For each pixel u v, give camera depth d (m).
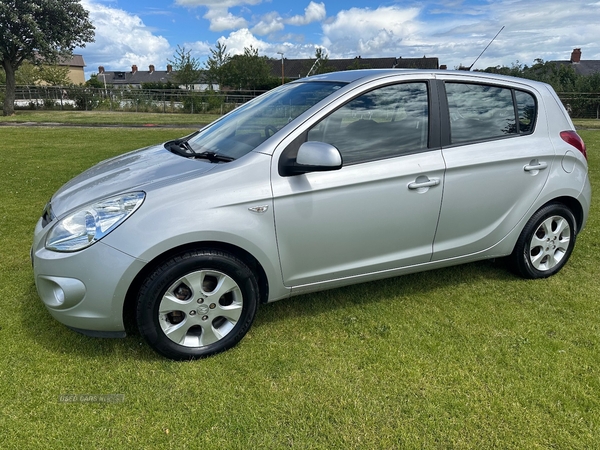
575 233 3.91
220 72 43.97
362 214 2.94
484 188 3.32
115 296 2.48
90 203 2.62
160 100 31.11
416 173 3.03
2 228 5.01
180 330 2.67
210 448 2.11
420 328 3.11
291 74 58.44
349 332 3.06
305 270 2.93
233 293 2.77
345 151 2.91
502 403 2.39
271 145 2.76
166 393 2.45
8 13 23.14
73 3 25.52
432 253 3.28
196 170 2.73
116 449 2.10
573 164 3.70
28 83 44.62
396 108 3.07
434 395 2.46
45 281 2.56
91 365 2.67
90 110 30.61
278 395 2.45
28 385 2.48
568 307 3.41
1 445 2.09
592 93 26.61
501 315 3.29
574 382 2.56
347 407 2.36
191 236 2.51
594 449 2.11
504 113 3.45
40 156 10.01
